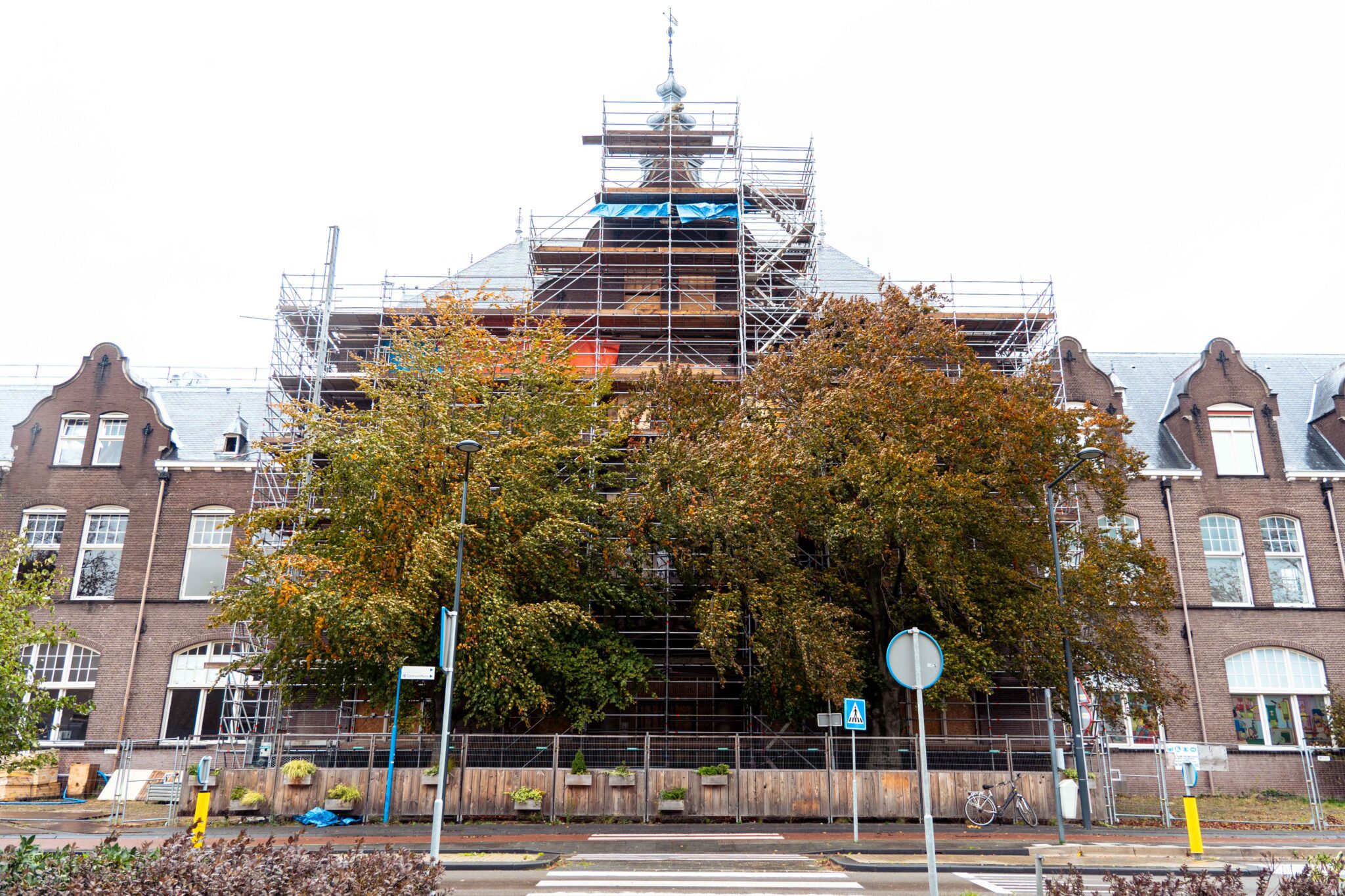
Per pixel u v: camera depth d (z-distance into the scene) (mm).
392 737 23672
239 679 33812
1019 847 19219
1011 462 25062
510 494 25172
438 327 28453
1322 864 8133
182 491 36625
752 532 24938
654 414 27922
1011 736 27250
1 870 7691
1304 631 35281
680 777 24484
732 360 37750
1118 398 37688
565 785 24312
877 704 28391
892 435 24719
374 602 22281
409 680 25594
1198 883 7594
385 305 36406
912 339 27594
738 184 38781
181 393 41656
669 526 25766
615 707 30938
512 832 21953
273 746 25406
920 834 21688
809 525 26047
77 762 33500
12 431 38594
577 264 38156
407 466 24469
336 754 24875
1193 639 35031
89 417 37625
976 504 23500
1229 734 34031
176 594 35500
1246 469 37250
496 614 23594
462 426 25359
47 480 36812
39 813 26047
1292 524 36750
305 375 36062
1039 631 23859
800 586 24844
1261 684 34844
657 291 38000
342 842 19938
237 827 22703
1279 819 26156
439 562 22625
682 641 32344
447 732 17531
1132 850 18172
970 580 24094
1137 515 36469
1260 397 37781
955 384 25531
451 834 21594
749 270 39500
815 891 14656
